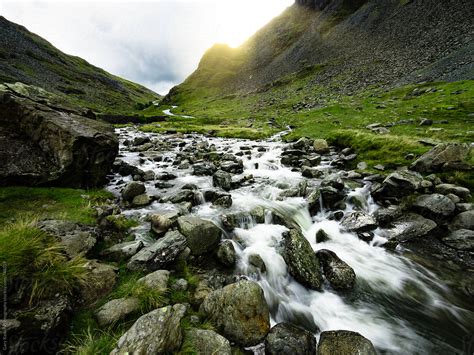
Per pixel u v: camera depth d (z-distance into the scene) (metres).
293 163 23.48
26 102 13.15
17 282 5.05
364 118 37.44
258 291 6.59
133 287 6.42
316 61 127.31
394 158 19.19
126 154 27.58
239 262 9.20
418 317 7.70
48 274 5.50
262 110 83.94
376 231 11.93
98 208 10.16
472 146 15.59
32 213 8.92
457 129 23.00
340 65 102.56
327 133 31.86
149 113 145.50
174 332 5.12
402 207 13.19
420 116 31.39
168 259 7.87
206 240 9.11
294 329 6.33
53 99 17.36
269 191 16.12
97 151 13.96
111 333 5.23
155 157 25.41
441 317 7.69
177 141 38.66
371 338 6.99
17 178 10.86
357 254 10.57
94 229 8.52
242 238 10.87
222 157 24.91
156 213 10.84
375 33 111.88
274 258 9.55
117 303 5.85
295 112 64.25
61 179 12.22
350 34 127.81
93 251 7.76
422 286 8.87
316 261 9.42
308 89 93.06
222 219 11.47
